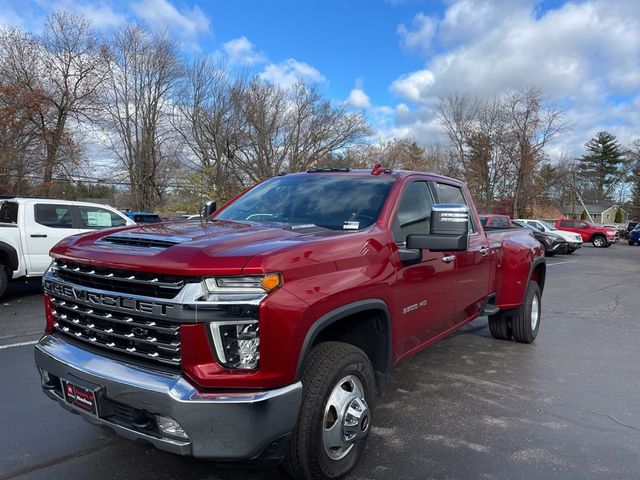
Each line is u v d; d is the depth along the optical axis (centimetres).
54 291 288
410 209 379
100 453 329
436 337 416
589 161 9269
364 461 321
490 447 346
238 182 4288
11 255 874
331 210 358
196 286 227
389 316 318
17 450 331
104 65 2961
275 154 4447
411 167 5481
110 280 254
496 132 4516
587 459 332
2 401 413
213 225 326
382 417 394
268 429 230
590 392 460
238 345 231
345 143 4719
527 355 579
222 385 228
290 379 238
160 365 240
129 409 242
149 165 3803
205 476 302
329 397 272
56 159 2439
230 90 4144
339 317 267
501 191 4575
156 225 329
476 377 496
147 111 3728
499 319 629
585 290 1154
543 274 646
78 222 976
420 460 325
